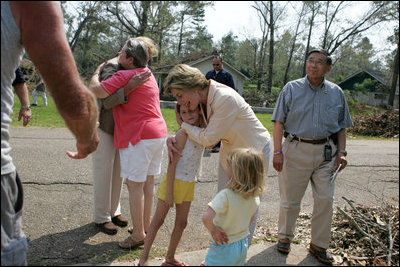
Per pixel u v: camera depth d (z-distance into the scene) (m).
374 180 6.44
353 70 52.53
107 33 34.50
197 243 3.45
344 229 3.67
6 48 1.80
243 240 2.63
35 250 3.03
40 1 1.76
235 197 2.52
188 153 2.77
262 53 48.84
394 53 32.72
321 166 3.20
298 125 3.19
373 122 15.23
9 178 1.96
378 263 3.11
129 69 3.29
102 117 3.38
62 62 1.80
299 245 3.46
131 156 3.12
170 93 2.75
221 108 2.70
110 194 3.57
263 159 2.54
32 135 8.57
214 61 7.82
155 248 3.23
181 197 2.75
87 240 3.31
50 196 4.43
